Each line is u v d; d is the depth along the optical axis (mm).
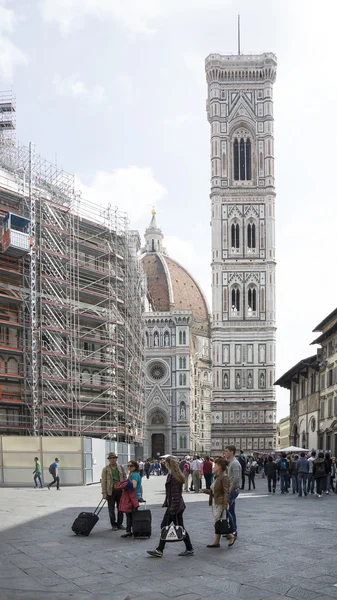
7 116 89062
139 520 20781
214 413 133000
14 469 49188
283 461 44188
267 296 136625
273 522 24734
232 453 20609
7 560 17344
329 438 73312
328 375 74562
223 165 141875
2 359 57281
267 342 134875
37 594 13797
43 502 33438
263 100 144125
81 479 49188
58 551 18578
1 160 66938
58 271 61062
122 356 70688
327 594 13750
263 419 132125
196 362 194000
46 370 59031
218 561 16984
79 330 63938
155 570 16031
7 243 56250
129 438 75250
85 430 62500
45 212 61469
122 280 70375
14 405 57344
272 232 139125
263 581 14820
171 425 157250
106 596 13555
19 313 58969
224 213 139875
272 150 142000
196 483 45812
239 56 144875
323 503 34000
